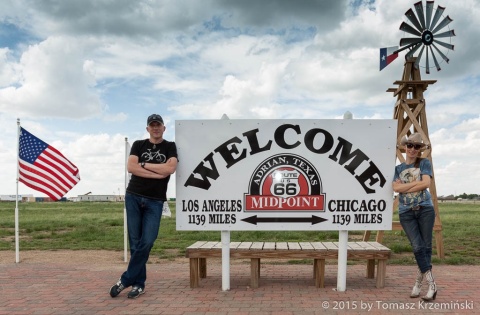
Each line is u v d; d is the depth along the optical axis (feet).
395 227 28.55
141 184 17.85
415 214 17.24
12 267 25.76
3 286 20.06
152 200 17.90
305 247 19.71
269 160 19.21
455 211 136.87
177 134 19.40
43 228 62.13
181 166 19.36
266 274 22.75
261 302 16.72
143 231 17.76
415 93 31.01
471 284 20.01
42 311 15.71
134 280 17.85
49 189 28.43
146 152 18.26
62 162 29.07
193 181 19.33
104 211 151.53
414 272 23.07
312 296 17.63
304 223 19.07
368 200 19.03
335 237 46.34
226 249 18.97
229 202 19.25
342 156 19.11
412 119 30.22
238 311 15.47
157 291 18.75
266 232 51.31
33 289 19.39
